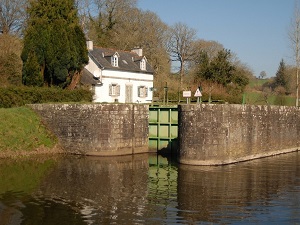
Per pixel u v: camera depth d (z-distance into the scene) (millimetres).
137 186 14289
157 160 20156
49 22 28406
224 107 18344
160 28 56219
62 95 26922
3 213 11148
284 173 16797
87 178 15617
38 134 22016
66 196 12844
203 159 18188
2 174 16172
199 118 18141
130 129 22172
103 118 21375
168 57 57156
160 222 10484
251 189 13969
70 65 28500
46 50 27734
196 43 58188
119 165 18594
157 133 22891
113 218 10758
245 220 10695
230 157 18812
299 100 38344
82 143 21656
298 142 25281
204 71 40688
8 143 20594
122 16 51469
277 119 22875
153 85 44281
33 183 14648
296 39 34000
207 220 10680
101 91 35531
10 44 34125
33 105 22906
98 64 35531
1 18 42469
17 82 31203
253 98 38156
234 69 41219
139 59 40250
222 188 14078
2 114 21672
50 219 10664
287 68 64625
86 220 10594
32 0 29453
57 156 20922
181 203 12164
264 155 21578
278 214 11219
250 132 20234
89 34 48406
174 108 22391
